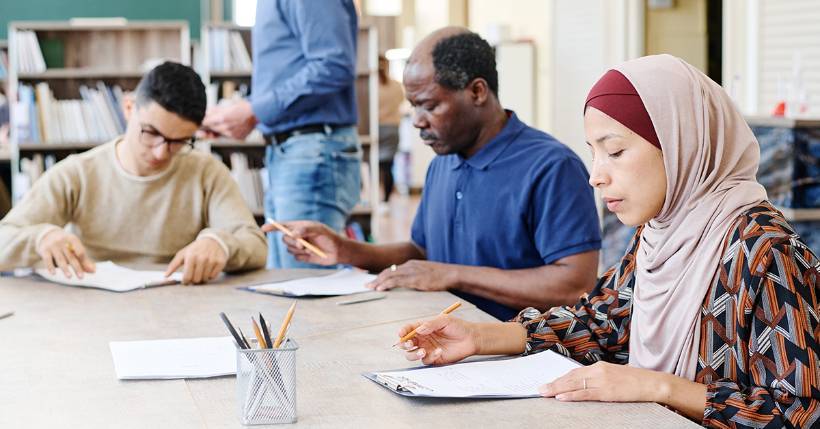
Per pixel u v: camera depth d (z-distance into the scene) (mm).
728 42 5246
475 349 1656
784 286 1376
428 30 12984
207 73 6141
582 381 1427
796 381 1327
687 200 1526
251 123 3469
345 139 3512
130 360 1655
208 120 3471
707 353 1479
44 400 1461
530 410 1373
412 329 1633
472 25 12195
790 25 4820
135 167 2732
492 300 2326
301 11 3303
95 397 1472
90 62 6316
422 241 2721
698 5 6723
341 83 3363
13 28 6141
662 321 1562
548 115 9828
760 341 1380
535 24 10031
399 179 12820
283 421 1328
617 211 1554
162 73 2596
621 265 1783
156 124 2604
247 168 6156
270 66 3422
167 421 1352
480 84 2396
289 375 1328
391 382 1496
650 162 1510
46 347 1793
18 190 6188
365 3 13516
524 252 2426
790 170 3764
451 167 2535
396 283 2332
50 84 6273
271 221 2537
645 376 1426
